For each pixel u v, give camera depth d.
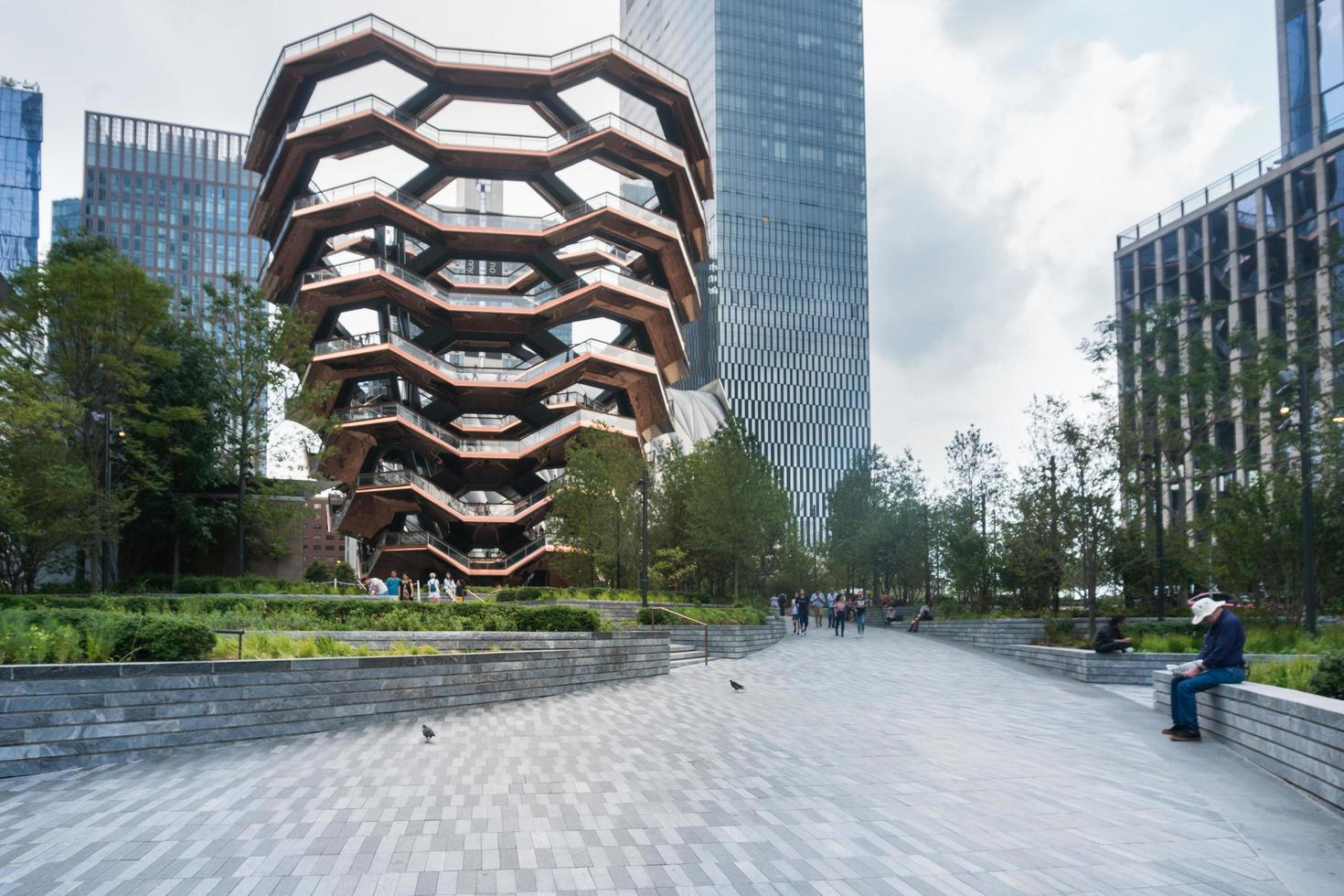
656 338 58.97
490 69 52.88
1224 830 6.76
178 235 149.25
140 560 36.81
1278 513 21.64
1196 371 30.33
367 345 50.12
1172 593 30.84
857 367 140.12
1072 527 24.62
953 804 7.71
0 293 26.31
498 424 57.44
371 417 49.91
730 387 132.25
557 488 45.06
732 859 6.12
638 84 56.41
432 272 57.19
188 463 33.28
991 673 20.91
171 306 32.47
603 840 6.55
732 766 9.36
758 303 135.50
